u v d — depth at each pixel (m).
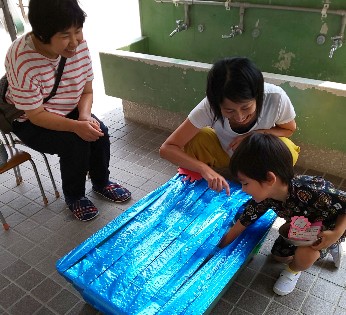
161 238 1.54
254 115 1.52
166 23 2.74
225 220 1.62
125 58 2.53
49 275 1.61
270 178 1.20
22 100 1.59
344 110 1.91
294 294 1.46
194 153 1.91
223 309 1.42
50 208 2.00
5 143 1.98
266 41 2.40
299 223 1.27
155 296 1.30
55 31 1.39
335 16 2.09
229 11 2.42
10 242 1.79
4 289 1.56
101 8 5.62
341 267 1.56
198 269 1.42
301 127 2.11
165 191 1.80
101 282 1.35
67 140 1.73
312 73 2.35
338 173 2.15
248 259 1.54
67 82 1.72
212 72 1.31
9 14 2.38
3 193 2.12
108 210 1.97
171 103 2.51
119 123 2.85
